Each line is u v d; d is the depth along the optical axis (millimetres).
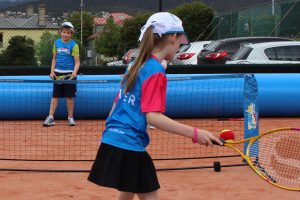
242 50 13469
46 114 11633
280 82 11938
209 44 15195
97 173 3473
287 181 4738
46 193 5523
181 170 6547
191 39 19281
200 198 5348
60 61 10320
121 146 3377
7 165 6836
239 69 12234
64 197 5379
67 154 7602
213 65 12102
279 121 11383
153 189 3428
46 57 15477
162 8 15109
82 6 18172
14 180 6066
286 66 12516
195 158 7234
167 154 7602
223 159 7250
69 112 10648
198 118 11750
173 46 3406
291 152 5770
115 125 3447
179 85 11594
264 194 5508
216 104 11562
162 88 3283
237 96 11555
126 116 3412
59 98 11258
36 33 18062
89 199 5305
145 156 3438
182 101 11477
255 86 6469
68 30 10312
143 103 3258
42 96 11531
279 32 18266
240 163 6934
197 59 15047
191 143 8547
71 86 10414
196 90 11555
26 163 6957
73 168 6648
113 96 11523
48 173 6402
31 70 12164
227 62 13383
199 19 19234
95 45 22516
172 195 5438
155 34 3367
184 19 19203
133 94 3385
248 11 18844
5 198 5328
